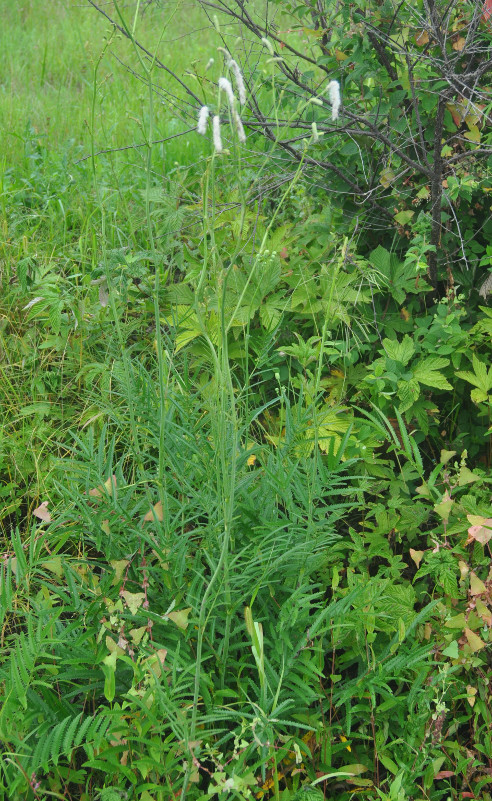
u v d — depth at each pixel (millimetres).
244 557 2049
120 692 1873
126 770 1633
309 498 2006
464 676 2111
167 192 3445
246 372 2287
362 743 2051
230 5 3143
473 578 1999
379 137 2705
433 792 1968
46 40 6930
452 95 2729
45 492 2684
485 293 2701
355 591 1897
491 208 2902
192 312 2592
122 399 2826
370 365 2684
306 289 2674
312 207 3348
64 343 3051
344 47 2850
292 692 1904
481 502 2264
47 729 1758
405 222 2822
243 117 2961
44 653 1782
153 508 2053
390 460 2559
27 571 2010
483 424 2871
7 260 3451
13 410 3039
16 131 5207
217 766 1598
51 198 4070
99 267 3232
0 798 1599
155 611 2004
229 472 2076
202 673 1787
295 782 1837
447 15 2602
